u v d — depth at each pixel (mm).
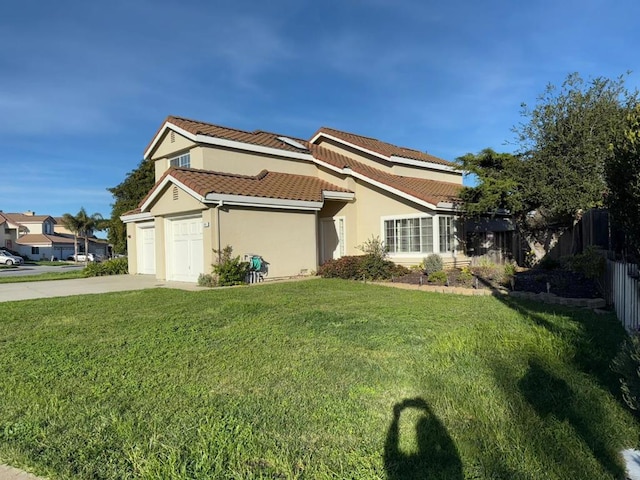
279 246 16422
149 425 3729
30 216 79250
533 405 4062
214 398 4328
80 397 4414
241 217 15297
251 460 3182
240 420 3801
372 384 4660
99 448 3377
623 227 4828
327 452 3266
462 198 15727
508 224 19938
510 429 3596
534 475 2945
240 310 9242
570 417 3820
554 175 13250
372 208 18594
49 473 3062
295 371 5098
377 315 8570
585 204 12539
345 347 6137
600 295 10203
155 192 16484
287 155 19500
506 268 14305
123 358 5734
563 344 6020
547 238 17359
